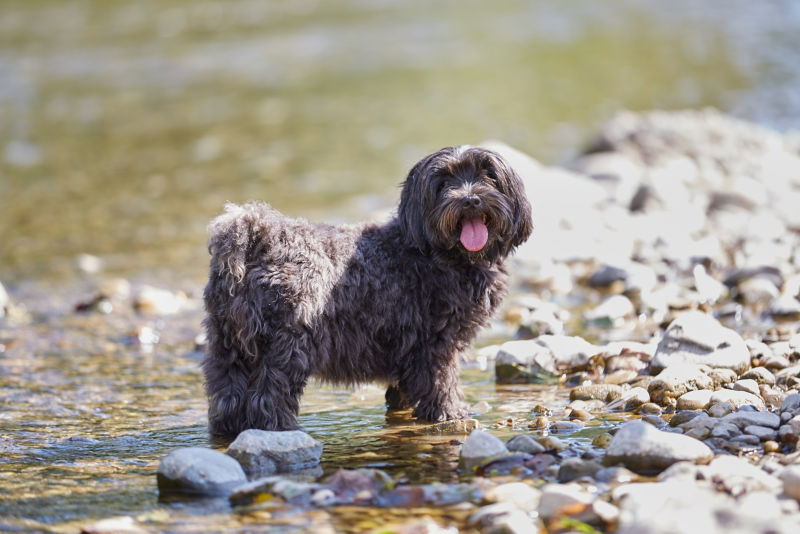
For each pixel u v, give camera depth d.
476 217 6.45
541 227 12.73
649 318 9.48
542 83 28.72
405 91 27.80
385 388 7.69
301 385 6.19
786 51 31.48
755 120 22.12
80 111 25.70
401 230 6.72
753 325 8.79
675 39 35.16
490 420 6.65
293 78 30.09
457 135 21.97
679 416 6.20
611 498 4.94
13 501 5.29
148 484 5.52
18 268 12.79
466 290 6.66
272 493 5.23
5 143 22.03
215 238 6.14
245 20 42.53
